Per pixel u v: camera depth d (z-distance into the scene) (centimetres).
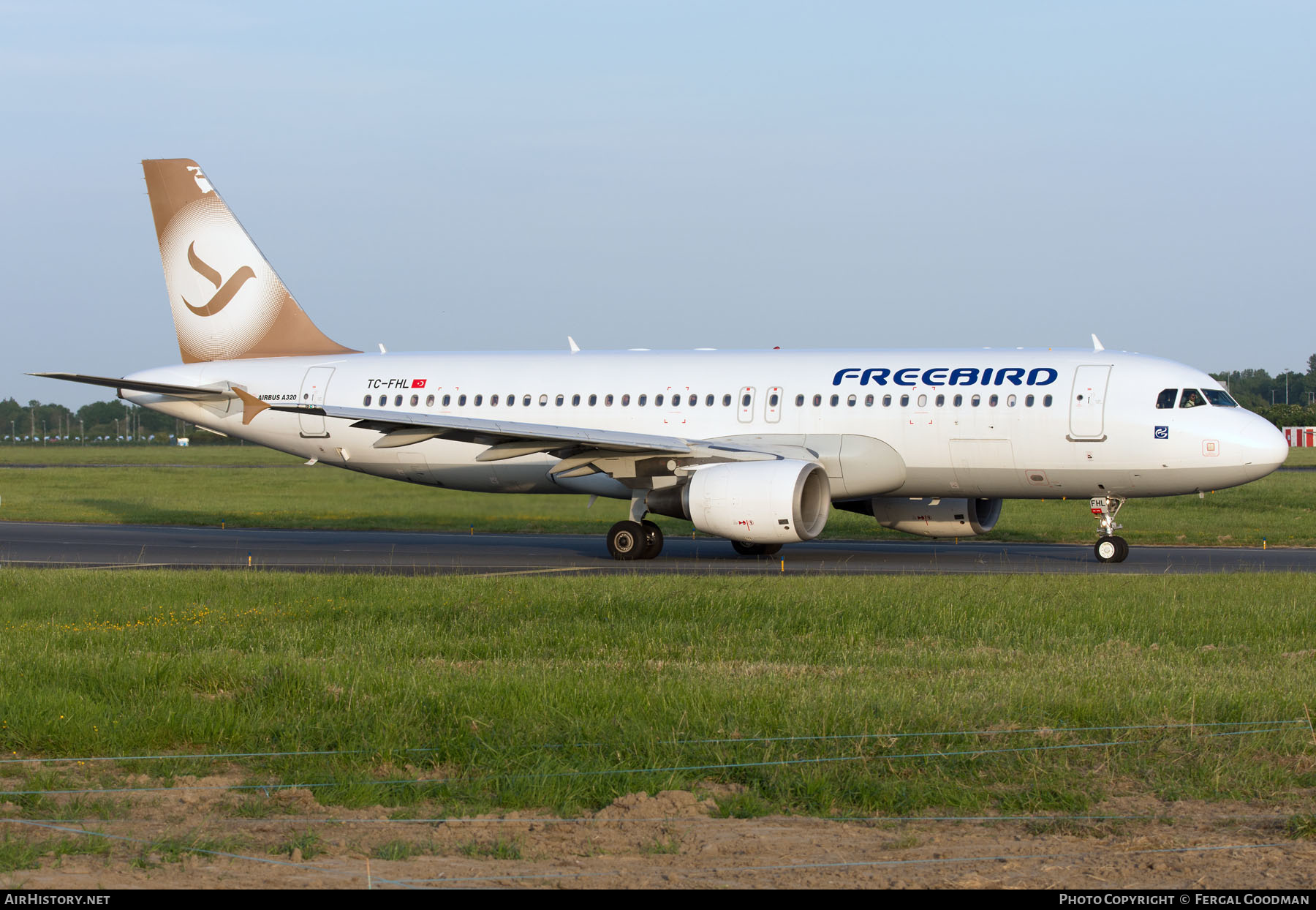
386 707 2689
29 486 14488
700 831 1958
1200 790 2145
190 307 8369
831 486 6788
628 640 3650
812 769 2223
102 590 4894
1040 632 3762
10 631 3916
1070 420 6378
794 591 4619
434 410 7688
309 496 11081
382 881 1736
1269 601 4306
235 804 2119
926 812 2066
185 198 8306
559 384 7475
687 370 7262
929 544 8006
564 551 7438
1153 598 4400
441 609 4288
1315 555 6912
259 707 2731
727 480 6281
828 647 3534
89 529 9394
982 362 6712
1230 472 6191
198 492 13425
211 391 7919
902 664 3256
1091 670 3078
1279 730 2478
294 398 7956
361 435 7844
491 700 2711
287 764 2347
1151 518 10094
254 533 9019
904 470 6719
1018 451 6488
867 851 1864
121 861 1828
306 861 1822
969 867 1792
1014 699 2717
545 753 2338
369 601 4497
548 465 7550
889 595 4497
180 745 2506
